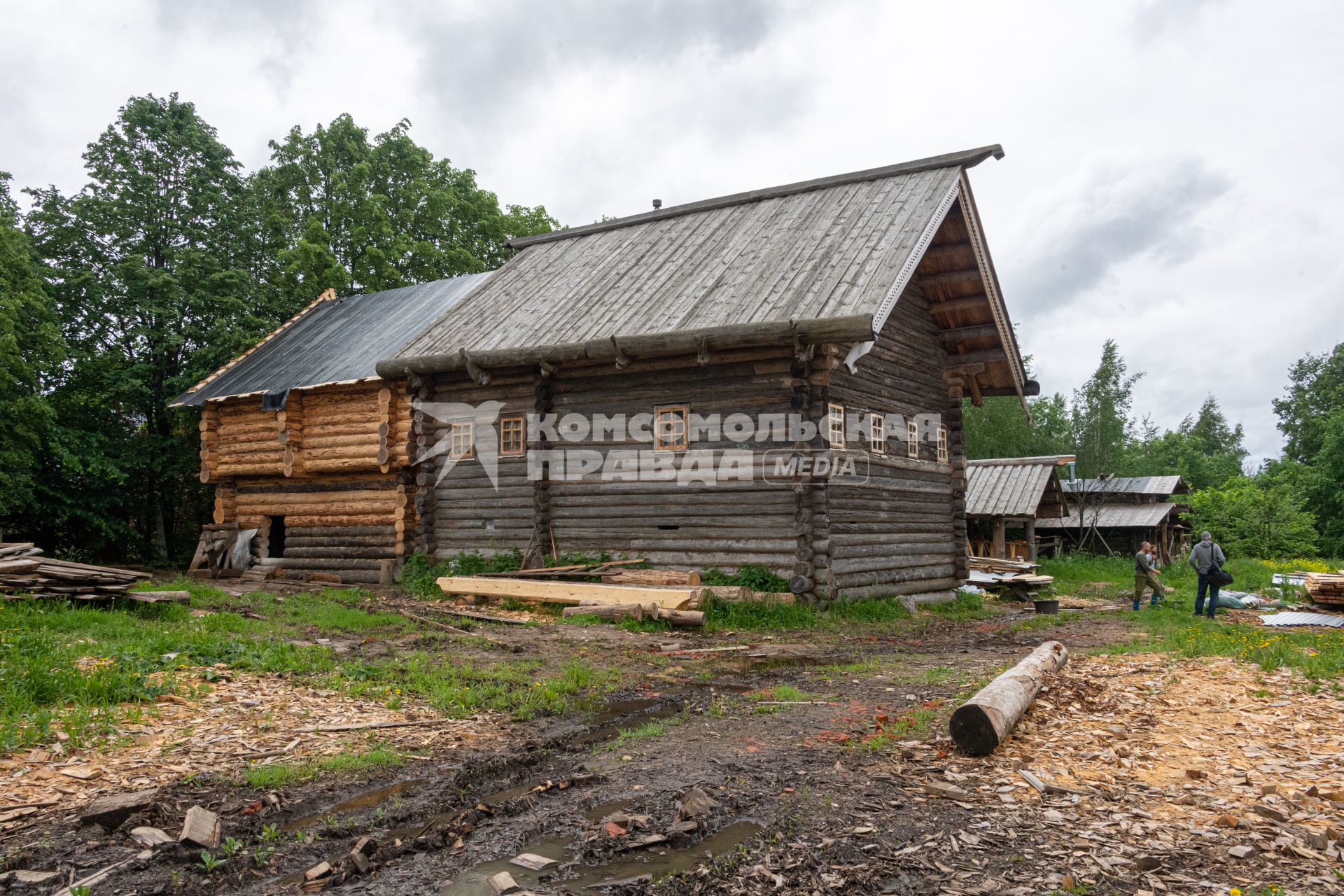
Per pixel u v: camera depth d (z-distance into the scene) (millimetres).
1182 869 3979
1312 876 3881
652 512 14648
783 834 4406
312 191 30938
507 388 16656
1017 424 44500
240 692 7371
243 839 4473
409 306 22672
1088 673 8430
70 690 6738
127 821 4539
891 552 15859
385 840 4496
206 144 26062
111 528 23359
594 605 12875
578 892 3816
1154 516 32781
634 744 6250
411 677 8281
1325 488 47969
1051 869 3975
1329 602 16406
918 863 4043
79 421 24312
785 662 9836
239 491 21250
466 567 16156
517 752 6086
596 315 15602
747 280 14820
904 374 17094
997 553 29141
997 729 5656
